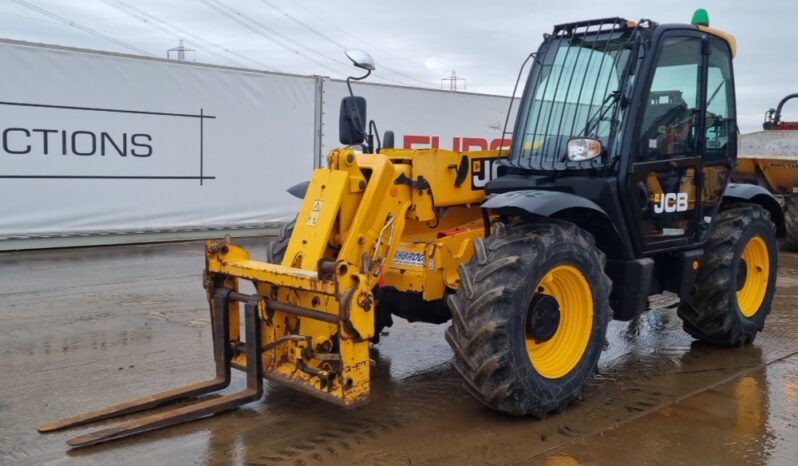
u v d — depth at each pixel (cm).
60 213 900
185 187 998
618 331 570
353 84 1136
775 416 385
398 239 401
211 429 360
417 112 1214
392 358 491
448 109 1257
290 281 354
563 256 372
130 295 668
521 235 366
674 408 397
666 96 434
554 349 393
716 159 486
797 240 1016
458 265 392
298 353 369
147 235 975
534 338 379
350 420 375
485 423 372
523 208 357
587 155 401
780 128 1160
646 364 481
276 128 1074
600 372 462
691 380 447
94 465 318
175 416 359
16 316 582
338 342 352
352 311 333
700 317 499
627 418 381
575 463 326
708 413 389
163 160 973
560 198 373
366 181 392
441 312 440
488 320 347
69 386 420
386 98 1171
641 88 412
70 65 883
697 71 457
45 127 874
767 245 536
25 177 869
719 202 493
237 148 1041
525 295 355
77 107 895
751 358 497
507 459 329
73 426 358
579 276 387
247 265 380
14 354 480
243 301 388
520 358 355
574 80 438
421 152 414
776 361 490
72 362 465
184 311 608
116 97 923
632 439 353
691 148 460
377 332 493
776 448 344
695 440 352
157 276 762
